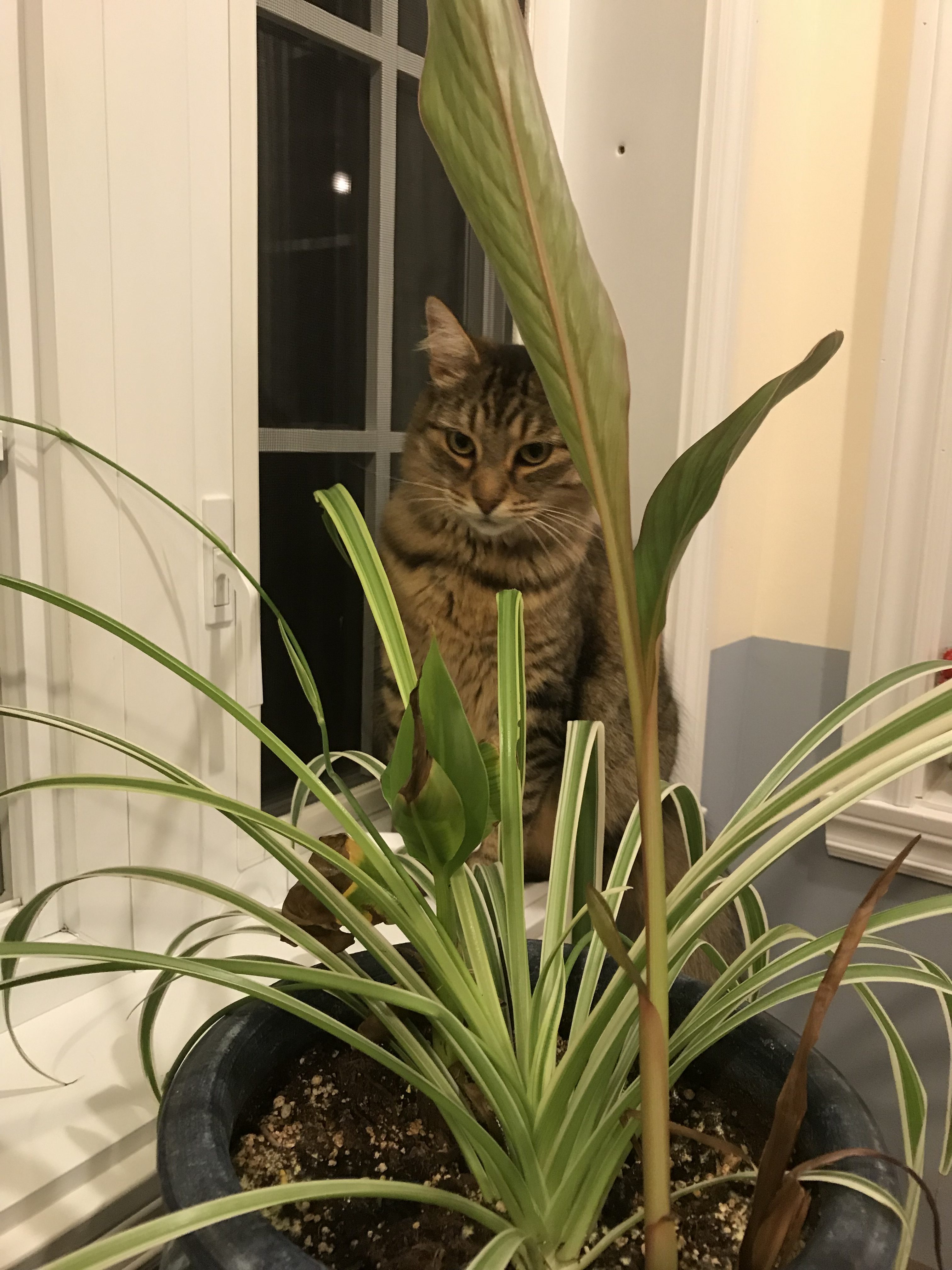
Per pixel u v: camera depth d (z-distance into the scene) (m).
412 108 0.99
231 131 0.71
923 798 1.20
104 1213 0.56
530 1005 0.52
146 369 0.67
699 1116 0.53
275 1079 0.53
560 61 1.08
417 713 0.38
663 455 1.11
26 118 0.60
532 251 0.30
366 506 1.04
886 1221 0.39
